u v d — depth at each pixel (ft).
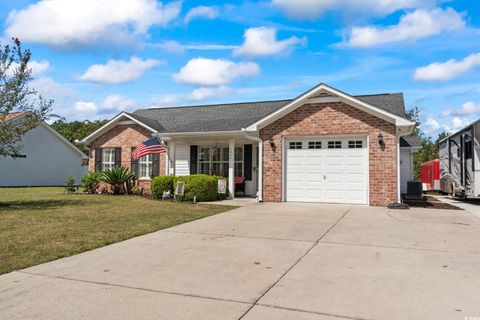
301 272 17.19
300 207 41.24
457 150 52.49
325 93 44.78
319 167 45.62
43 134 105.40
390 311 12.67
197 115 67.72
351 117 43.78
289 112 46.44
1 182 94.94
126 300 13.78
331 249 21.67
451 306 13.08
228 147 58.80
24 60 43.55
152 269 17.76
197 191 48.26
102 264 18.65
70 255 20.43
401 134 42.27
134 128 64.03
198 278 16.35
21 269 17.80
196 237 25.23
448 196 63.52
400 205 39.86
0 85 42.57
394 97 53.72
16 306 13.20
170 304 13.37
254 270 17.53
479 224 30.14
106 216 34.17
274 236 25.48
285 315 12.39
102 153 66.39
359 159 43.96
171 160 59.11
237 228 28.55
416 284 15.43
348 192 44.37
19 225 29.14
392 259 19.40
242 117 61.05
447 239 24.34
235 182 56.80
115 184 60.13
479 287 15.05
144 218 33.06
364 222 31.07
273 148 47.19
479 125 45.55
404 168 66.80
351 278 16.26
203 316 12.34
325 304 13.32
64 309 12.92
